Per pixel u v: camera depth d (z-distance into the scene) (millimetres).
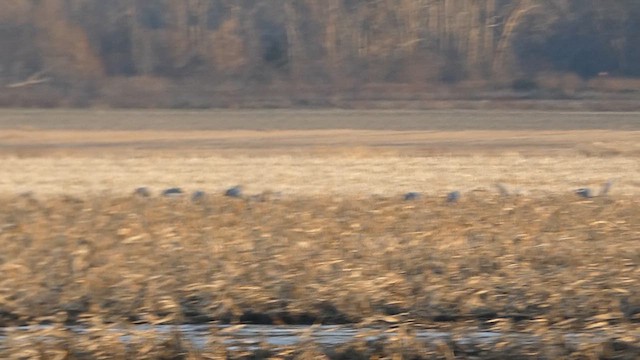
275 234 50156
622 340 34062
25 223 53938
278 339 35250
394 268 42969
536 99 138875
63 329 35188
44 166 79500
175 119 117375
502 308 37844
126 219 54844
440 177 72562
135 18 177750
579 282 40000
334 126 110375
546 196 63156
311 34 173375
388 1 175375
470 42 169500
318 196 63375
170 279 40812
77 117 118875
